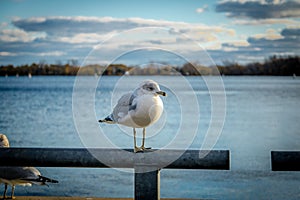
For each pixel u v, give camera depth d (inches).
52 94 1850.4
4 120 963.3
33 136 723.4
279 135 692.7
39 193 390.6
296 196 379.9
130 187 402.6
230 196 383.2
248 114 996.6
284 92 1776.6
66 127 828.6
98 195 384.8
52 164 183.0
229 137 674.2
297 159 176.2
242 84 2381.9
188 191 396.5
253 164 487.5
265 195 383.9
